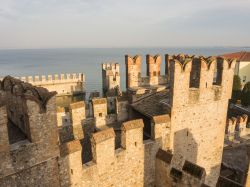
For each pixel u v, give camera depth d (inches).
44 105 462.0
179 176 647.1
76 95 2871.6
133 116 862.5
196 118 792.3
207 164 885.8
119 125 847.1
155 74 901.8
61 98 2751.0
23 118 482.3
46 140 477.1
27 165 462.0
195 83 783.1
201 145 840.9
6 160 433.7
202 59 749.9
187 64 716.7
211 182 924.6
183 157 801.6
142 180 695.7
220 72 821.9
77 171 550.6
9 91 537.3
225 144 1473.9
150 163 700.7
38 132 463.2
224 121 879.7
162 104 759.1
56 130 487.8
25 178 464.8
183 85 728.3
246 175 925.8
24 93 452.8
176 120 745.0
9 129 518.0
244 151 1406.3
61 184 525.3
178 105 736.3
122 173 644.7
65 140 773.9
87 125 811.4
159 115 716.0
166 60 935.7
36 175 478.9
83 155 734.5
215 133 866.8
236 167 1214.9
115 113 874.1
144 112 815.7
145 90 841.5
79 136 797.2
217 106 836.0
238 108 2349.9
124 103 861.8
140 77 877.2
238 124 1630.2
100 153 585.3
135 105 844.0
